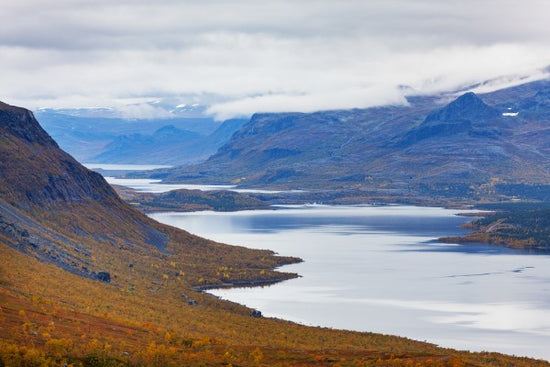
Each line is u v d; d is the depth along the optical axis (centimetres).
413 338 15750
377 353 10219
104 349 8369
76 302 12825
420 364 9219
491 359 11456
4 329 8656
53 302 11900
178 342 10194
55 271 16012
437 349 12825
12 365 7112
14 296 11344
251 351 9781
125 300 14788
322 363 9338
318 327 15162
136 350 8812
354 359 9656
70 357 7812
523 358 12181
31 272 14688
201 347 9988
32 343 8125
